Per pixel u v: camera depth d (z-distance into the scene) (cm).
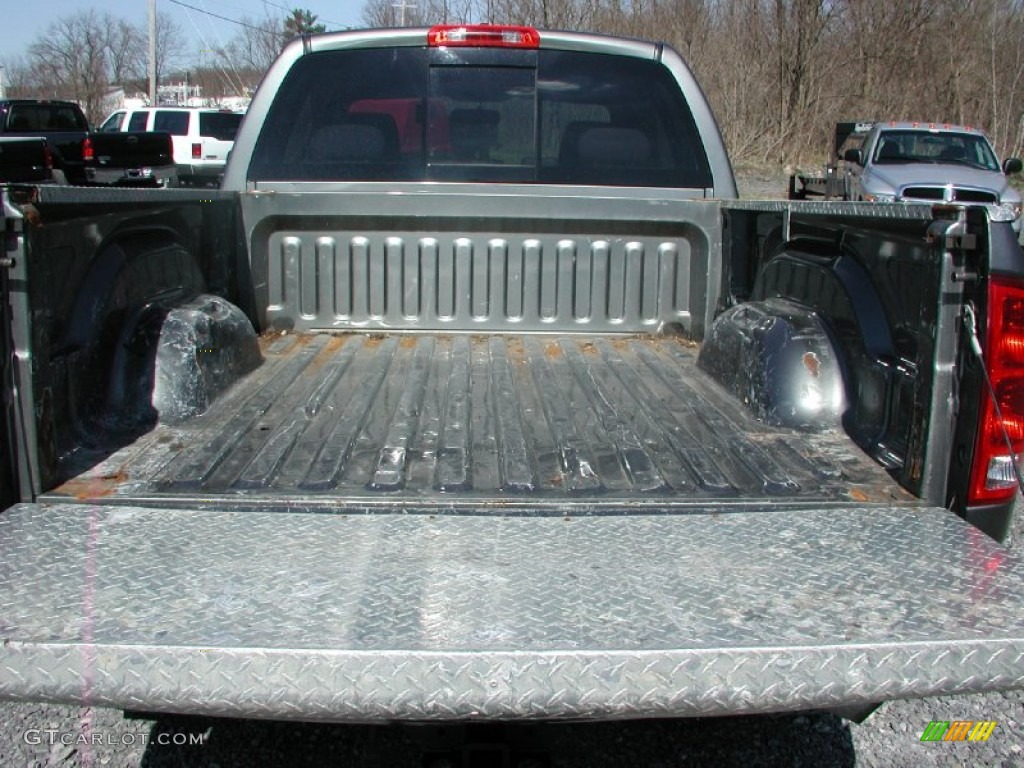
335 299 379
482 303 380
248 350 318
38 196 209
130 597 179
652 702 166
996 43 2694
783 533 209
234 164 373
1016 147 2631
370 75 374
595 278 379
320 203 363
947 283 212
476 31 370
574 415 285
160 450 250
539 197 364
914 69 2794
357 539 204
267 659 164
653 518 217
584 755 295
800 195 1683
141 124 2109
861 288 256
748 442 262
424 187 376
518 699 165
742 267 353
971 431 215
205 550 198
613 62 376
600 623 173
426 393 304
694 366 338
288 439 260
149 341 273
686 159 381
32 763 285
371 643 166
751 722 314
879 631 172
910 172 1428
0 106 1891
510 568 192
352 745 295
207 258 336
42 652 164
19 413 214
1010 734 313
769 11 2730
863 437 254
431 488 230
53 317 226
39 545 198
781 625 173
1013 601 182
